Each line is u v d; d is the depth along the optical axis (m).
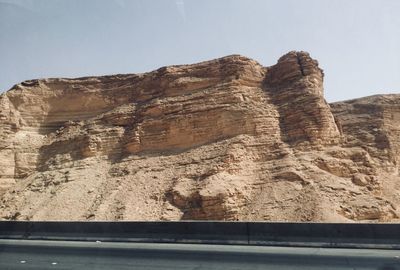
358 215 31.89
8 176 47.34
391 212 33.31
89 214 35.97
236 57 45.72
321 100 41.41
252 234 16.42
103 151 45.66
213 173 36.03
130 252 15.50
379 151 57.22
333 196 32.84
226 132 40.91
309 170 35.78
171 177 38.44
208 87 45.56
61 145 48.94
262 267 12.42
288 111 41.75
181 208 34.44
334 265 12.43
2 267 13.63
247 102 42.78
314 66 45.06
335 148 39.28
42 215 38.09
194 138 42.25
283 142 39.59
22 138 50.53
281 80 45.47
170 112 44.84
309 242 15.54
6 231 21.03
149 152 43.25
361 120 64.00
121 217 34.31
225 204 32.88
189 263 13.28
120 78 52.91
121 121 47.88
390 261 12.72
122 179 40.34
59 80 54.25
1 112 50.03
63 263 14.02
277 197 33.41
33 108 52.75
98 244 17.70
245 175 36.81
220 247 15.96
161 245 16.84
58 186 42.50
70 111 53.19
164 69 48.81
